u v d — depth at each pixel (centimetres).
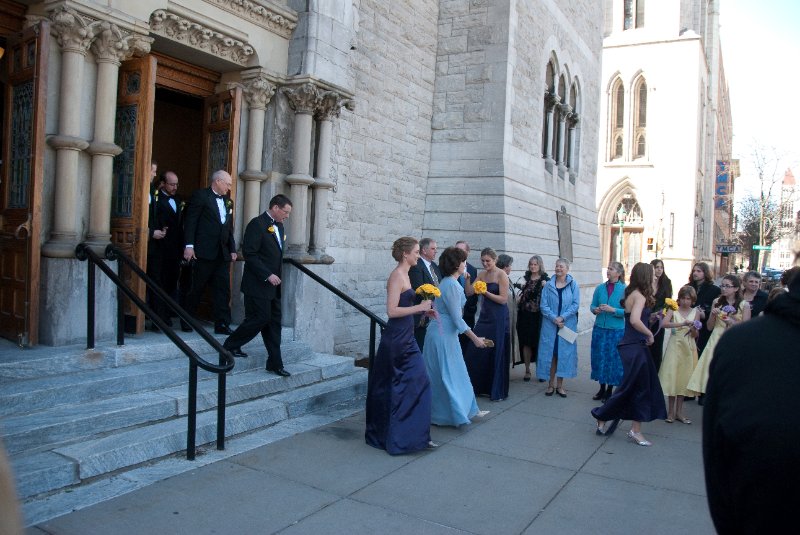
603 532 399
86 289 564
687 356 707
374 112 1052
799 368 161
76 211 563
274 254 630
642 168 3616
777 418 157
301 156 779
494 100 1187
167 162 977
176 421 512
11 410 451
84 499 395
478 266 1154
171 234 709
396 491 447
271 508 404
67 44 545
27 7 554
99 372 531
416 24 1168
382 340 545
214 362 616
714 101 4388
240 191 762
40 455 421
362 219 1031
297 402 610
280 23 764
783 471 154
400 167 1137
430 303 544
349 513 404
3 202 568
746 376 167
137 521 372
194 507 397
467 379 640
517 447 573
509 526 400
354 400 687
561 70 1556
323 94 783
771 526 159
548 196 1441
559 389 803
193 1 661
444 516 409
